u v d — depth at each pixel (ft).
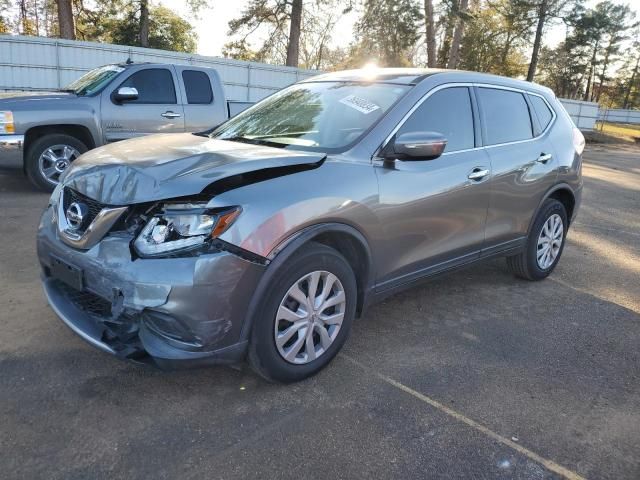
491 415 9.80
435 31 95.45
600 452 8.96
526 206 15.40
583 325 14.16
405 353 11.92
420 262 12.37
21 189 26.08
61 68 65.87
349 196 10.18
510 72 160.56
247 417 9.23
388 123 11.50
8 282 14.20
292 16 90.33
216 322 8.71
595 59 237.45
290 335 9.78
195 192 8.61
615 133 141.38
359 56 100.99
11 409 9.02
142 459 8.07
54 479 7.57
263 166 9.41
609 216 29.96
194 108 28.27
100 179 9.59
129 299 8.59
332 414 9.48
